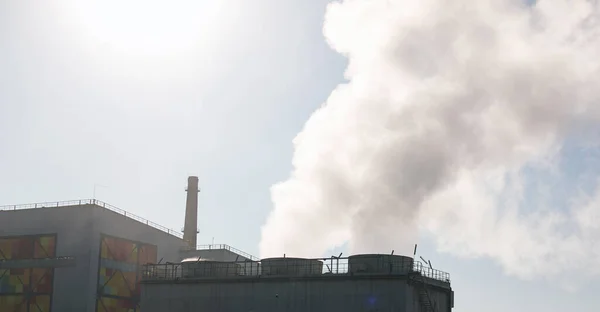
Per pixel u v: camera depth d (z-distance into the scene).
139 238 83.88
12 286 76.44
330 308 54.00
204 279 58.38
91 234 75.06
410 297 53.12
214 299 57.69
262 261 58.59
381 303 52.59
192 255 92.75
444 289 59.28
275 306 55.59
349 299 53.59
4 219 78.69
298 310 54.88
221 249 92.69
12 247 77.56
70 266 74.62
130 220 82.31
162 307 59.28
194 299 58.38
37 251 76.44
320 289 54.66
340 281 54.25
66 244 75.50
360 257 55.47
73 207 76.44
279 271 57.41
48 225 76.75
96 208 76.38
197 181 106.44
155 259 86.69
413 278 53.22
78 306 73.06
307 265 56.97
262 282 56.53
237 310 56.72
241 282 57.19
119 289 78.81
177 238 92.62
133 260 82.19
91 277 74.12
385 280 52.91
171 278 60.25
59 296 74.12
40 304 74.75
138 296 81.81
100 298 75.25
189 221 103.75
